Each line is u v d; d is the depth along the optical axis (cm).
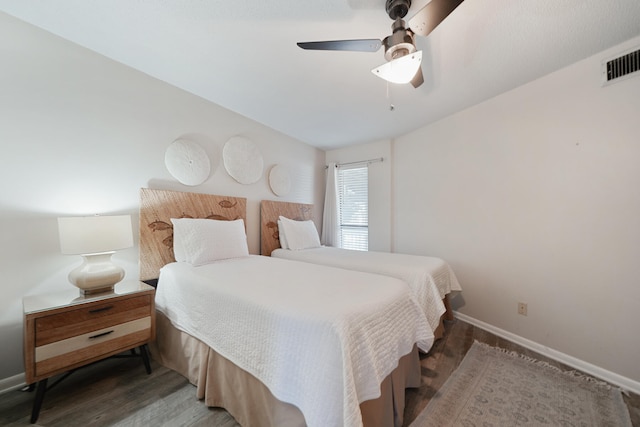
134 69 218
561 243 200
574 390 163
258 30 164
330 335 104
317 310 115
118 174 210
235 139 293
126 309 173
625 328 168
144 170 225
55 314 145
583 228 188
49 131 177
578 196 190
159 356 199
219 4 144
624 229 169
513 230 232
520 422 138
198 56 195
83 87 192
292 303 125
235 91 247
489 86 224
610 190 174
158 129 233
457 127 279
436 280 215
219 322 151
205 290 163
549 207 207
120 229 180
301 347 111
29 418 140
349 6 140
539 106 212
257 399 129
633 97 164
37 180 173
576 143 191
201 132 265
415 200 329
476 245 263
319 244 354
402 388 141
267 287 152
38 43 173
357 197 396
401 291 151
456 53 177
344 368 96
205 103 268
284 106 273
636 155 163
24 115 168
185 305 178
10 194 163
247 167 305
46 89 176
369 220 378
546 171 208
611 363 173
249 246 314
